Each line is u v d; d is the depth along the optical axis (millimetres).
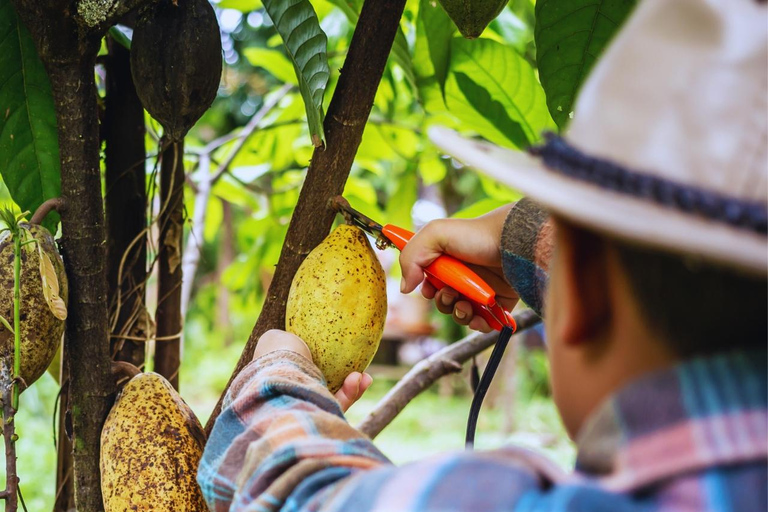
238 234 1923
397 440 4715
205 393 6059
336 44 1901
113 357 911
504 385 4699
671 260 382
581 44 867
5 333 717
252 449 575
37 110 843
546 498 383
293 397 624
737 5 374
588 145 407
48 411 3531
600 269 421
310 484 509
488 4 779
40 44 719
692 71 378
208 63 771
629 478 382
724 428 371
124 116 919
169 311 954
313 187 786
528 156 506
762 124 361
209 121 5316
